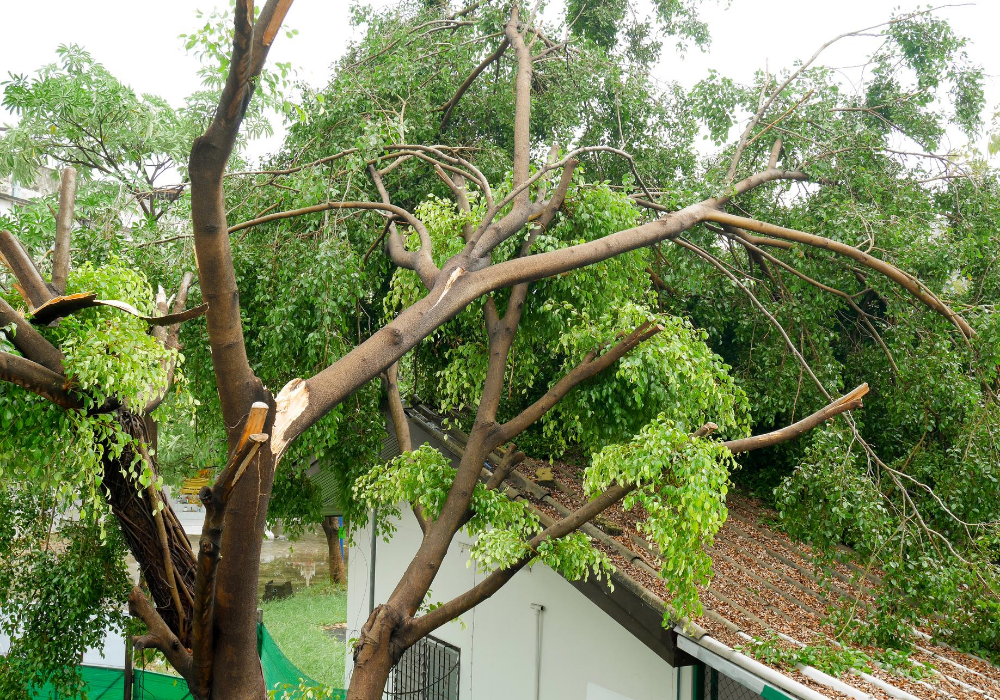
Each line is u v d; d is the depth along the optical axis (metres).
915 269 6.25
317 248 5.51
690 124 8.27
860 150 6.95
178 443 11.23
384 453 7.99
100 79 6.73
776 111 7.48
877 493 5.02
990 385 6.19
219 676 3.16
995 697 4.09
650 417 4.87
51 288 3.13
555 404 4.79
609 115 8.21
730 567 5.93
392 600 4.12
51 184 9.45
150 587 3.56
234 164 6.75
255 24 2.65
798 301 6.95
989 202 7.02
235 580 3.04
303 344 5.61
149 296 3.39
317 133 6.40
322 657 12.11
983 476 5.30
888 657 4.48
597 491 4.30
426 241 4.73
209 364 5.64
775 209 7.52
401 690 8.38
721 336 7.55
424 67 7.59
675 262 6.93
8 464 2.87
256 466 3.03
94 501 3.00
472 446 4.52
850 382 7.19
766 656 4.19
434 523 4.44
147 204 6.34
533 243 5.13
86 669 9.33
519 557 4.19
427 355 7.29
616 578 4.81
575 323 5.15
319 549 21.38
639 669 5.30
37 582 6.09
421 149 5.93
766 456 8.01
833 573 6.06
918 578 4.68
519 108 6.16
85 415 2.81
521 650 6.52
